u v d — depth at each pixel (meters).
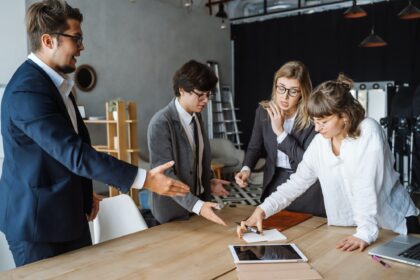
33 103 1.39
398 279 1.29
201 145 2.15
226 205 2.29
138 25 6.79
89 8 5.99
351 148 1.63
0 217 1.51
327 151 1.74
